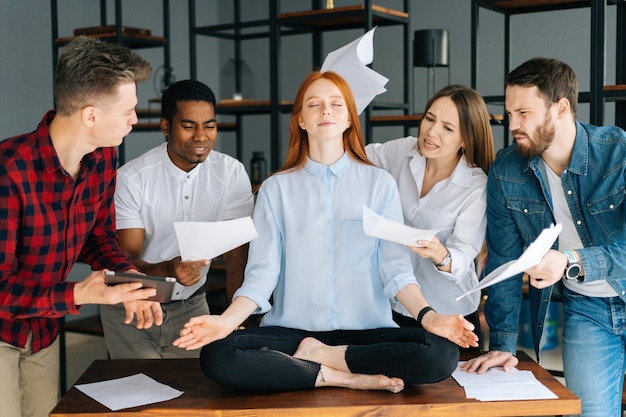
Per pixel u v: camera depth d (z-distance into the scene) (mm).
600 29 3033
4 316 1979
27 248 2090
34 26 5910
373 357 2098
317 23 4352
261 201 2365
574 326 2422
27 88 5871
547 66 2178
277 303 2355
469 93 2424
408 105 4492
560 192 2340
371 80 2549
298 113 2367
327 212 2320
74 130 2041
